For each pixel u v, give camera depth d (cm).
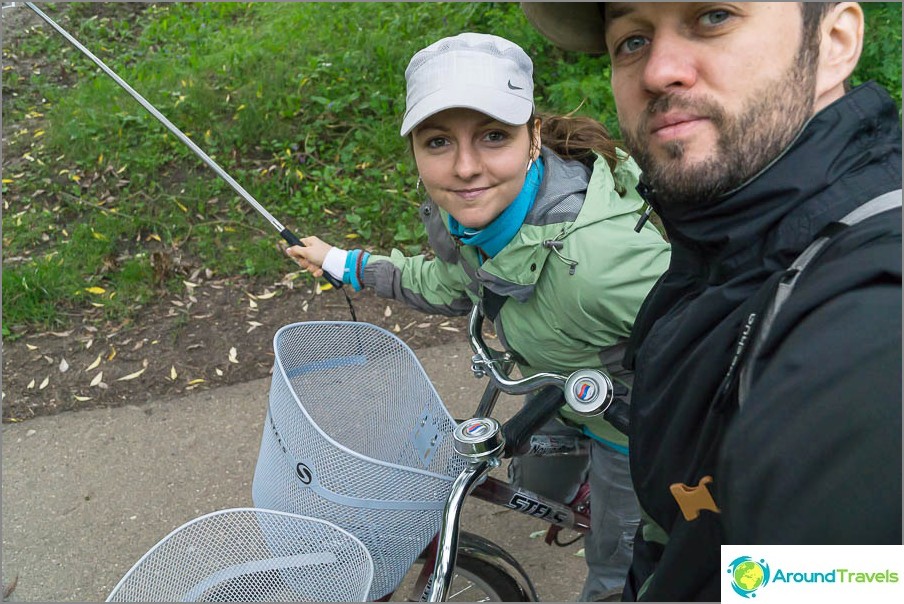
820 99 90
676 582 92
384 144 464
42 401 336
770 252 86
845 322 72
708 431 86
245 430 320
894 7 434
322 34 557
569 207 161
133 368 351
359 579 140
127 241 427
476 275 180
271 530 146
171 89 518
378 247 411
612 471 185
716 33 87
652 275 158
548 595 252
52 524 283
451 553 140
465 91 150
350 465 143
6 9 629
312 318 376
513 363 185
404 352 175
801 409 72
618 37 96
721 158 88
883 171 84
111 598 135
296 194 442
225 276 402
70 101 514
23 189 462
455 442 152
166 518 284
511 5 509
